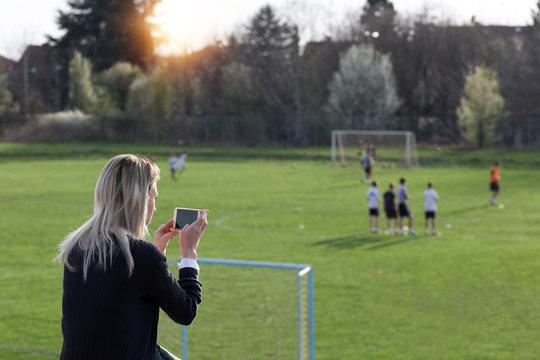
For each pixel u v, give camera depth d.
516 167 47.25
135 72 75.56
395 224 22.22
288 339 10.75
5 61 84.06
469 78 57.16
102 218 2.08
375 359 10.64
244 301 12.91
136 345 1.98
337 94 65.12
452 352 10.93
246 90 72.69
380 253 18.91
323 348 11.20
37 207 29.17
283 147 63.31
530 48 69.19
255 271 15.66
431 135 61.69
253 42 79.88
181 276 2.19
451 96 69.94
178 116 66.75
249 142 65.62
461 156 52.84
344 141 60.31
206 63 77.81
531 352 10.86
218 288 13.95
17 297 14.88
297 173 44.19
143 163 2.19
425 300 14.07
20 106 80.81
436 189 34.72
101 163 50.94
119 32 81.19
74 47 83.12
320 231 22.83
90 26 82.06
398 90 72.81
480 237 21.22
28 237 22.36
